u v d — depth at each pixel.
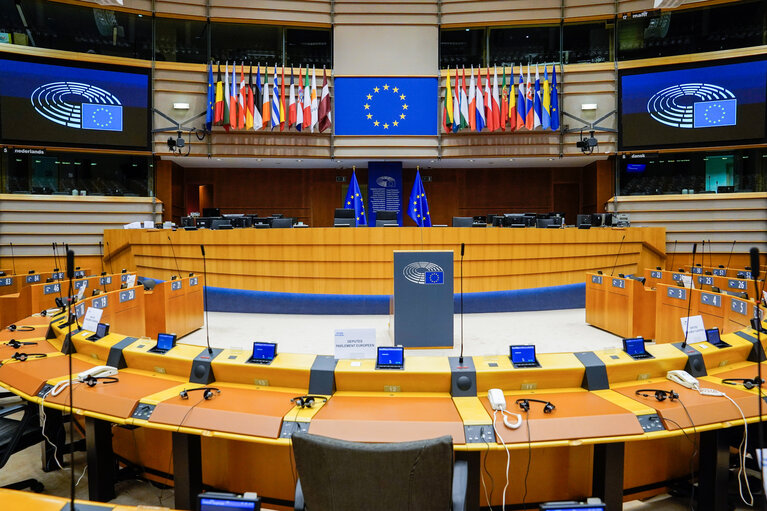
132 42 12.11
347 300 8.00
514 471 2.91
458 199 14.50
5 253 11.38
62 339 3.91
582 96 12.17
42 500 1.73
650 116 11.93
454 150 12.36
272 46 12.66
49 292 6.67
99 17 11.86
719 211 11.90
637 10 11.84
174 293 6.48
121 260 9.85
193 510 2.74
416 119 12.30
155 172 12.49
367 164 13.41
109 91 11.55
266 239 8.05
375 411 2.60
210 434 2.51
